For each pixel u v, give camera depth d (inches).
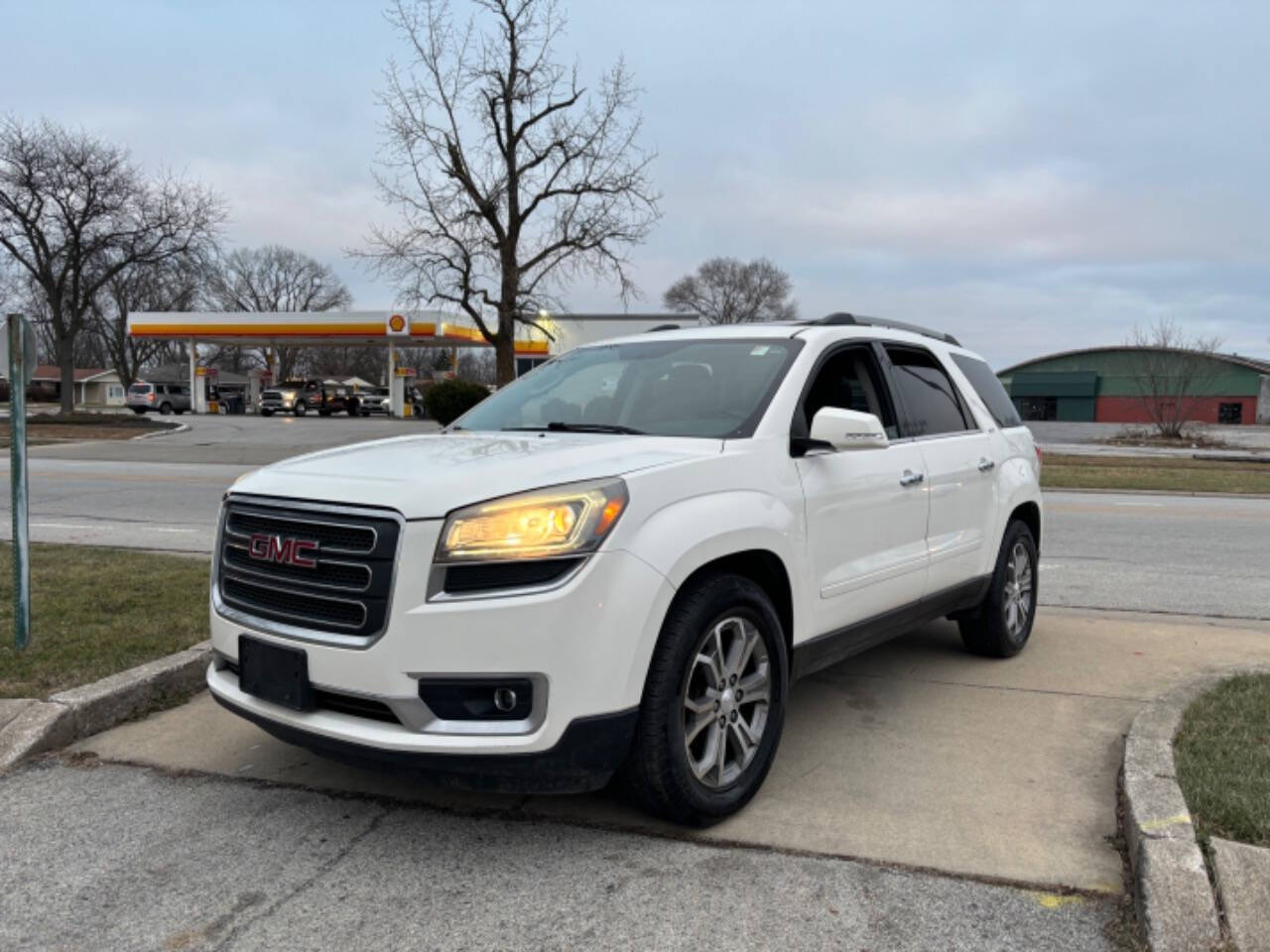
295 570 127.3
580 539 118.5
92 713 170.7
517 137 965.2
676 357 177.0
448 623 115.6
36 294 1793.8
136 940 107.1
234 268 3356.3
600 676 118.2
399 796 144.9
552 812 139.5
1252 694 176.2
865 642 170.1
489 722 117.1
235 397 2310.5
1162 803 126.6
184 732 171.8
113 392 3565.5
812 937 107.9
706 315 3147.1
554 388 183.5
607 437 148.9
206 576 283.1
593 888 118.4
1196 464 1006.4
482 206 949.8
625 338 198.5
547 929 109.3
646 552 122.3
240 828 134.2
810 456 154.1
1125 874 122.4
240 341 2202.3
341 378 3752.5
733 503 136.3
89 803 142.2
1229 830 120.0
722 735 135.9
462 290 965.2
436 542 117.6
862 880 120.7
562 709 116.4
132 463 862.5
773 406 153.5
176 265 1601.9
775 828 135.0
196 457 935.0
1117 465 957.8
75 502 535.5
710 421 154.3
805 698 194.7
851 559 162.2
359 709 122.4
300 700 124.7
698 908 113.7
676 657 125.6
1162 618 273.0
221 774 153.3
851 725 178.4
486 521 118.0
